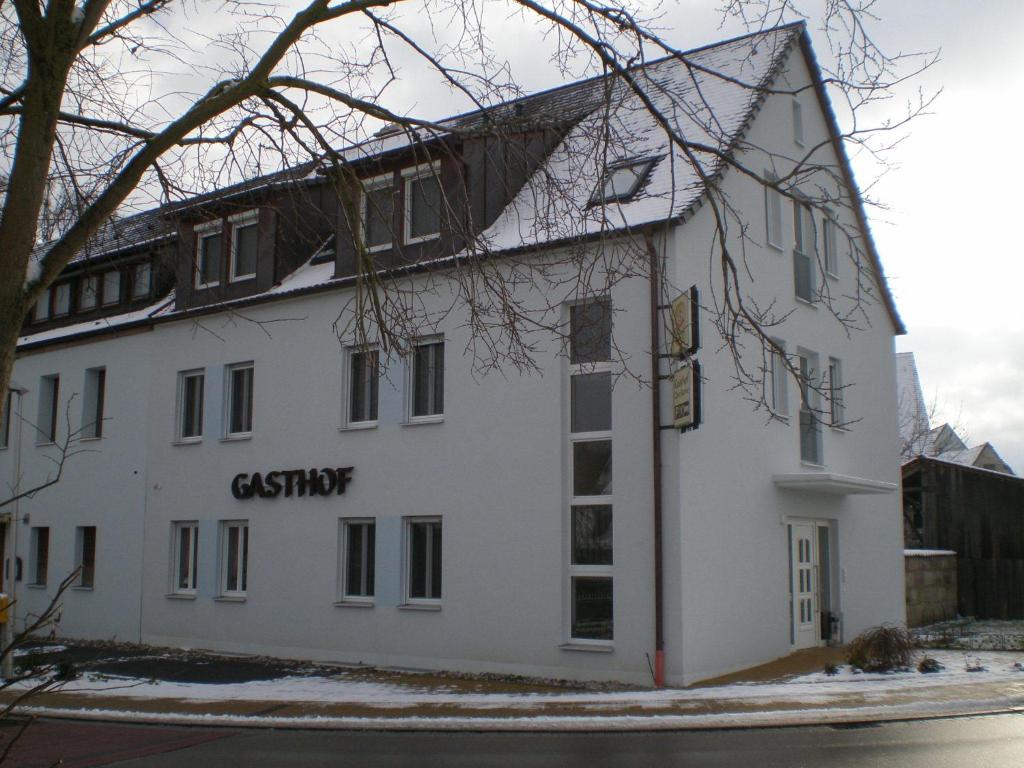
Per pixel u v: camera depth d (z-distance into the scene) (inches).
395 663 668.1
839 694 518.9
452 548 651.5
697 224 605.6
